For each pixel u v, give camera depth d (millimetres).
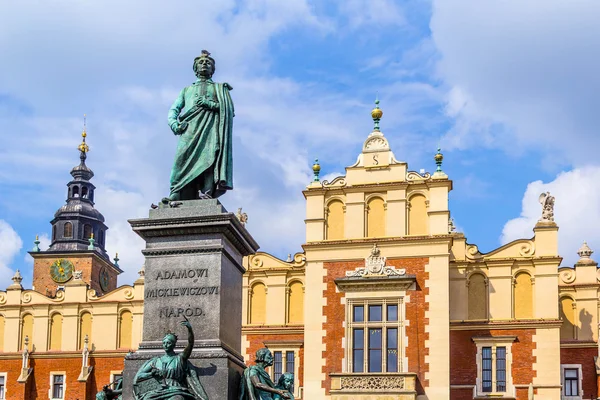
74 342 50938
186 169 16203
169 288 15164
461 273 44000
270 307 46312
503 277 43594
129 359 14875
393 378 40469
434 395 40344
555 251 43406
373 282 42094
